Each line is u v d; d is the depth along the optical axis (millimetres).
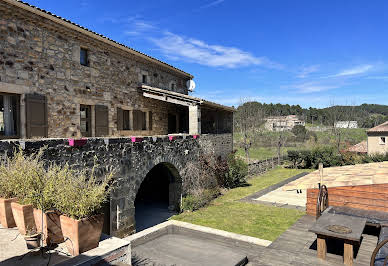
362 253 5297
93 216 3373
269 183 17688
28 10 7887
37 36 8469
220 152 15820
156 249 6602
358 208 6926
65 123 9297
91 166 7223
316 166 23203
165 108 15039
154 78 14164
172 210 12133
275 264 5008
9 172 4121
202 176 13289
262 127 41438
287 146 34562
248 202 13125
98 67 10633
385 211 6645
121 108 11781
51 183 3484
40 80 8539
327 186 6570
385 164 9086
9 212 4051
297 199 13562
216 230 7379
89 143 7145
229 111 18578
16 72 7902
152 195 15320
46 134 8633
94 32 9906
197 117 13289
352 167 9312
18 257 3246
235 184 17188
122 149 8391
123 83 11930
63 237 3428
